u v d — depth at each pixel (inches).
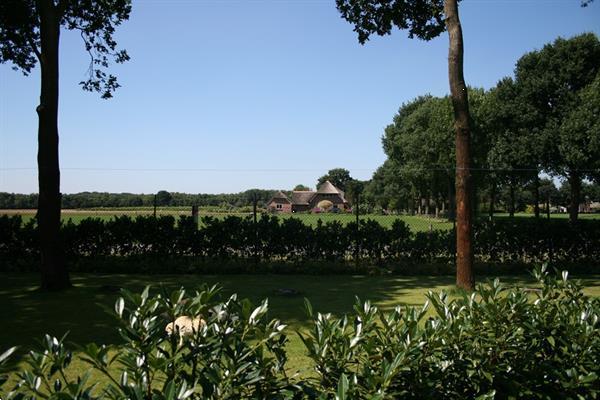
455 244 572.4
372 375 89.7
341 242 567.2
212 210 818.8
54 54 424.5
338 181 4480.8
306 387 91.4
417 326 104.1
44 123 417.4
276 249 565.6
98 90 564.7
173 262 548.1
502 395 111.3
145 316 88.4
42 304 351.3
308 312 106.0
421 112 1910.7
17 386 81.4
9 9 478.3
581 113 946.7
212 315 99.7
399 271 537.0
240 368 85.4
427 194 1909.4
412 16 502.9
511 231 586.6
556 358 123.3
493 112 1179.9
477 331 115.5
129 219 573.3
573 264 576.7
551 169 1045.2
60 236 420.2
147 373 84.7
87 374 79.7
